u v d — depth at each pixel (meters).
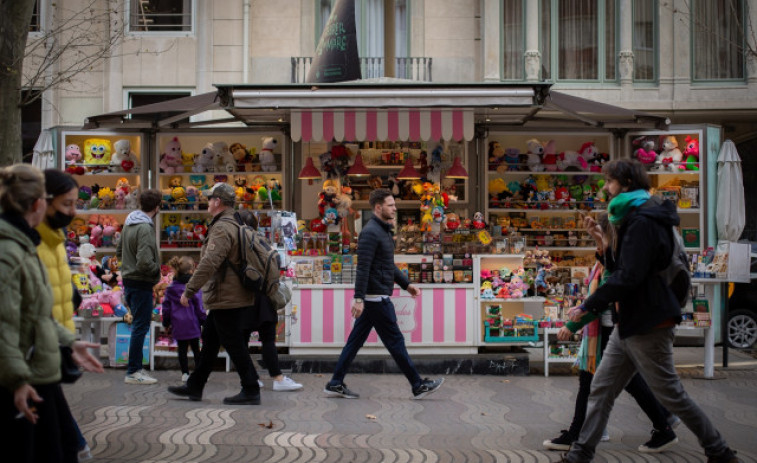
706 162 12.52
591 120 11.94
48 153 12.91
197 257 13.04
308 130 10.30
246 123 12.65
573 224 13.38
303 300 10.20
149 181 12.88
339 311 10.18
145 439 6.39
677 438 6.57
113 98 16.25
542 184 13.39
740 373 10.27
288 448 6.17
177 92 16.41
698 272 10.68
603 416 5.48
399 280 8.49
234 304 7.69
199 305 9.43
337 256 10.27
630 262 5.15
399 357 8.21
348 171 12.05
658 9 16.41
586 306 5.34
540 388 9.11
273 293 8.04
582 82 16.48
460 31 16.56
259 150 13.53
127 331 10.19
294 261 10.51
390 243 8.28
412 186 12.42
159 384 9.07
